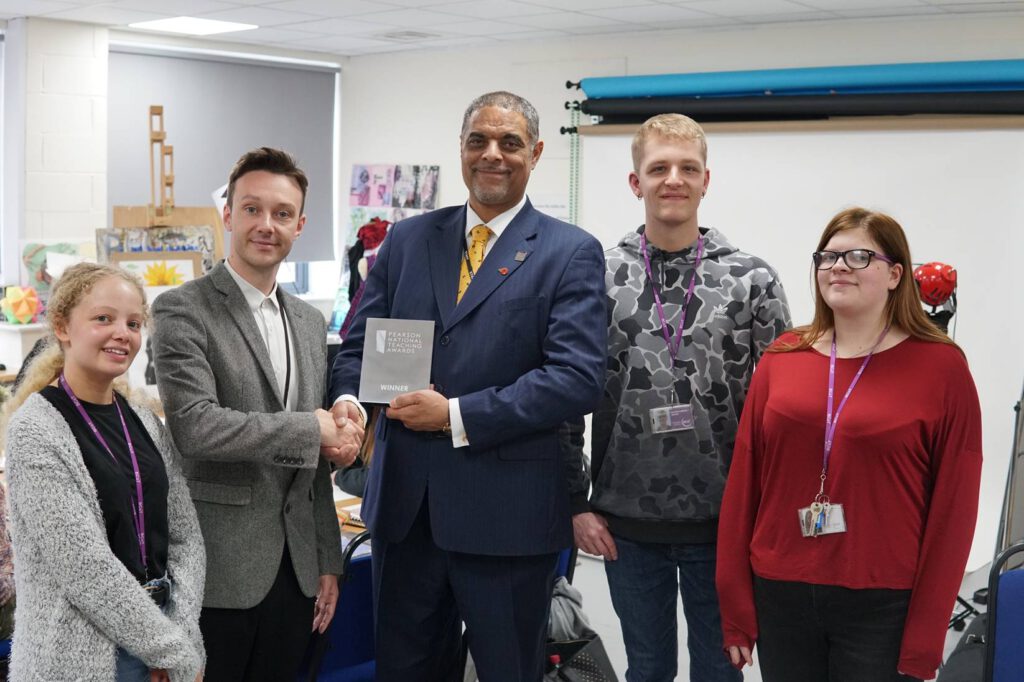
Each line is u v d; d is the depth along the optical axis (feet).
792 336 8.13
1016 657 8.15
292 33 23.29
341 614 9.29
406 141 26.45
